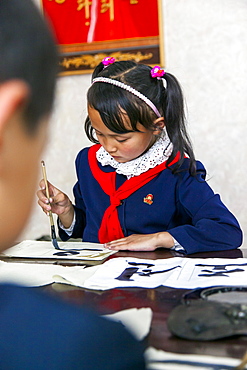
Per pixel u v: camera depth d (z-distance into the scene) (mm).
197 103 2371
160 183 1374
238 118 2342
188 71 2371
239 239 1229
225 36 2326
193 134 2385
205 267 914
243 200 2365
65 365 261
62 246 1180
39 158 292
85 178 1514
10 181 279
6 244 292
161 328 583
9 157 274
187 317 558
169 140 1394
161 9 2350
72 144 2518
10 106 260
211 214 1274
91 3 2396
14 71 262
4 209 281
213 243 1176
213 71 2348
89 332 277
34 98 269
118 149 1282
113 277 847
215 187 2387
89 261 1021
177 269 899
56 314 281
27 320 274
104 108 1224
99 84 1262
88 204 1479
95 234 1435
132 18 2371
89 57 2434
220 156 2371
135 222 1370
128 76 1257
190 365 463
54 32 287
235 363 463
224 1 2312
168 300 711
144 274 868
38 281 815
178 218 1389
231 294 715
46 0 2432
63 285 804
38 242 1242
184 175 1363
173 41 2371
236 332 528
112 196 1404
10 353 263
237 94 2334
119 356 277
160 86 1302
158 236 1168
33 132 277
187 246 1141
